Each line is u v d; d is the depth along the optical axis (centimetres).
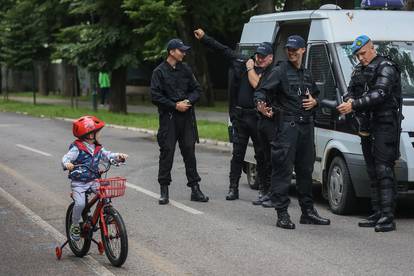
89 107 4953
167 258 1054
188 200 1531
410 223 1300
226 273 971
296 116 1236
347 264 1008
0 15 5544
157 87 1455
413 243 1136
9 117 4328
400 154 1265
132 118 3784
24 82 7969
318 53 1440
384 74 1199
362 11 1477
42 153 2414
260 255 1063
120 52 3838
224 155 2430
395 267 991
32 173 1945
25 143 2756
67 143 2755
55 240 1179
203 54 4678
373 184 1259
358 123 1240
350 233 1209
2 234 1220
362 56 1227
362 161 1288
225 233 1212
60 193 1623
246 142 1516
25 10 4894
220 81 5788
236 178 1542
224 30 4909
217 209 1429
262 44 1446
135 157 2314
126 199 1544
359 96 1244
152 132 3256
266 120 1389
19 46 5069
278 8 3550
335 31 1424
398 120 1229
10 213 1398
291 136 1236
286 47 1230
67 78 6525
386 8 1580
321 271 973
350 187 1330
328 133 1384
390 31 1455
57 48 3978
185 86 1476
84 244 1051
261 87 1244
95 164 1009
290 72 1236
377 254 1064
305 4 2916
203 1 3959
